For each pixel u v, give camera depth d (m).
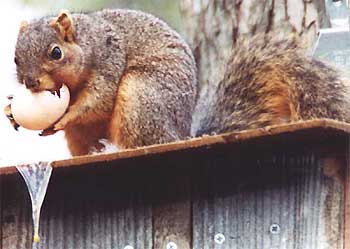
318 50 6.82
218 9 7.91
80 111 6.76
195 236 6.38
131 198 6.42
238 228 6.36
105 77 6.86
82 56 6.78
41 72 6.61
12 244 6.43
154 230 6.40
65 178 6.43
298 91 6.77
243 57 7.05
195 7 7.99
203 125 6.96
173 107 6.86
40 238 6.43
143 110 6.83
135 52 6.99
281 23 7.66
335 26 6.87
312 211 6.31
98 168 6.28
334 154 6.29
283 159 6.34
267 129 6.03
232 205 6.37
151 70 6.93
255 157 6.36
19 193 6.45
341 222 6.27
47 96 6.59
